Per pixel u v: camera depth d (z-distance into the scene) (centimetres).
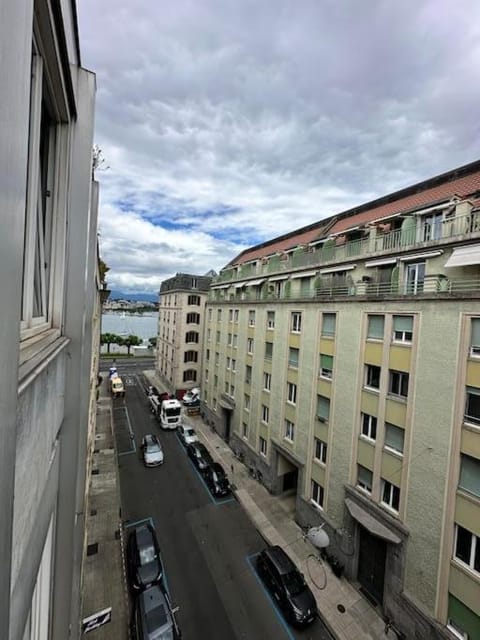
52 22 203
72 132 346
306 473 1616
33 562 203
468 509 934
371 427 1291
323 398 1555
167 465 2209
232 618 1130
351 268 1501
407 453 1111
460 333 963
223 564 1374
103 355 6556
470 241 1002
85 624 775
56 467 318
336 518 1419
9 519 115
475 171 1386
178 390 3869
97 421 2947
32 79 215
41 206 295
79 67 354
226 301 2730
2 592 108
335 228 2067
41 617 271
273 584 1236
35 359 199
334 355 1470
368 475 1289
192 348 3944
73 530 375
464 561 952
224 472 2064
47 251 320
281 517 1709
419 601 1045
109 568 1307
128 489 1905
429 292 1068
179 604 1172
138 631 977
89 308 592
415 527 1070
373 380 1289
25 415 167
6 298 103
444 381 1002
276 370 1936
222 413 2727
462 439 955
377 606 1203
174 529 1583
